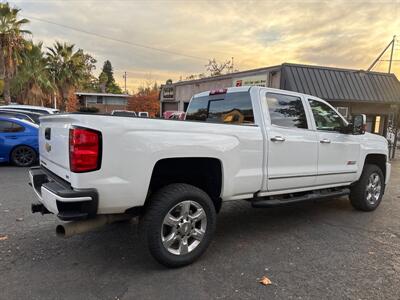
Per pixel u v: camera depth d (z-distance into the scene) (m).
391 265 3.70
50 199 3.10
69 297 2.93
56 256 3.74
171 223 3.45
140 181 3.18
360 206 5.81
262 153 4.18
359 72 14.84
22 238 4.21
